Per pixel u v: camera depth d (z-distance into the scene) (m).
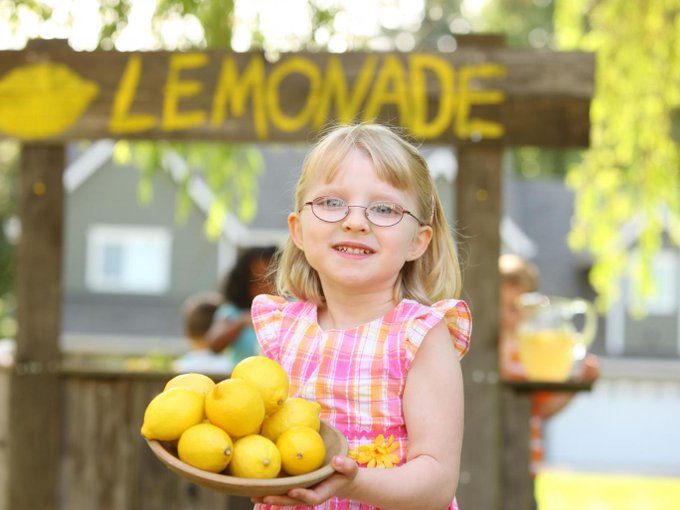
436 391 1.80
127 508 3.73
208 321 5.07
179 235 15.41
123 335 14.53
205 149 5.86
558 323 3.82
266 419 1.69
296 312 1.97
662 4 5.84
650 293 6.31
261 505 1.88
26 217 3.73
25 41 3.96
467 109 3.60
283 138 3.64
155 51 3.68
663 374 10.56
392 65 3.61
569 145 3.58
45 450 3.72
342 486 1.59
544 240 16.20
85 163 15.37
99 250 15.48
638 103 5.91
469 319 1.89
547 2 15.91
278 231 14.78
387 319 1.87
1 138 3.72
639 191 6.12
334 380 1.83
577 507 7.40
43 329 3.74
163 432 1.62
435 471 1.73
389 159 1.84
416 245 1.95
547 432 10.33
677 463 10.23
